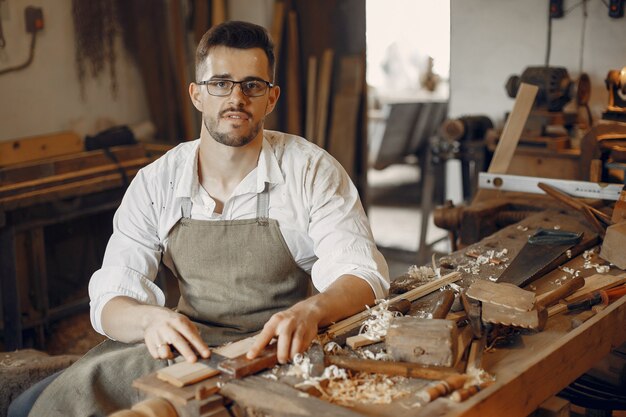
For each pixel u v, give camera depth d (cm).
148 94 555
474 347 177
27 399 209
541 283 234
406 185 794
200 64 203
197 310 219
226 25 202
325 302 187
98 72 519
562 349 180
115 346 213
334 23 558
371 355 175
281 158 217
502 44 451
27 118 476
